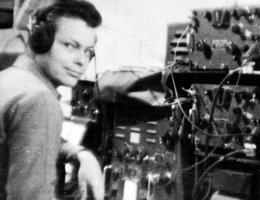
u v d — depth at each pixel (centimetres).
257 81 154
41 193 166
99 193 171
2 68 178
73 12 173
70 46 173
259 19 148
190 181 160
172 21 164
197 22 156
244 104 150
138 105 166
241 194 151
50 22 173
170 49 163
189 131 159
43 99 170
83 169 173
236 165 153
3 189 167
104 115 173
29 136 167
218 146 153
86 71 175
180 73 161
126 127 170
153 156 165
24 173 166
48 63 173
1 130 170
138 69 169
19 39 178
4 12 181
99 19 175
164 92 163
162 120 163
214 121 154
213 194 155
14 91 171
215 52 154
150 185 165
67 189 171
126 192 169
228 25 152
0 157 169
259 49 148
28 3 177
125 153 169
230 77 155
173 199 162
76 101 175
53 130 171
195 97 156
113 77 171
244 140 150
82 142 174
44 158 168
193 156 161
